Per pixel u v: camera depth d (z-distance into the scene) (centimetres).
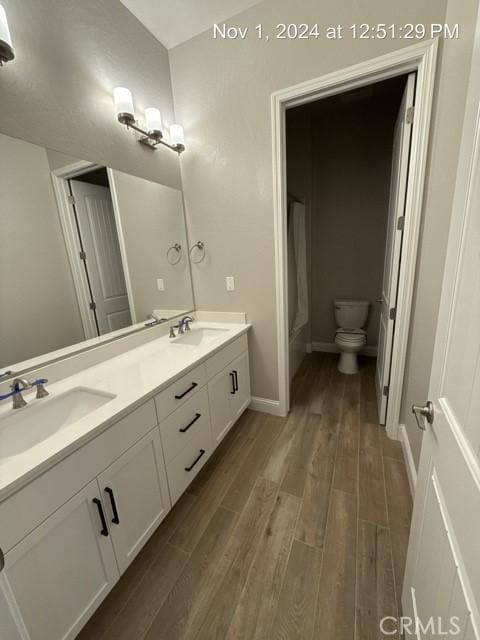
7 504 70
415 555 82
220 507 145
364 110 280
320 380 278
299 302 300
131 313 174
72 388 121
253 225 193
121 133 162
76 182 139
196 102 190
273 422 214
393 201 191
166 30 176
